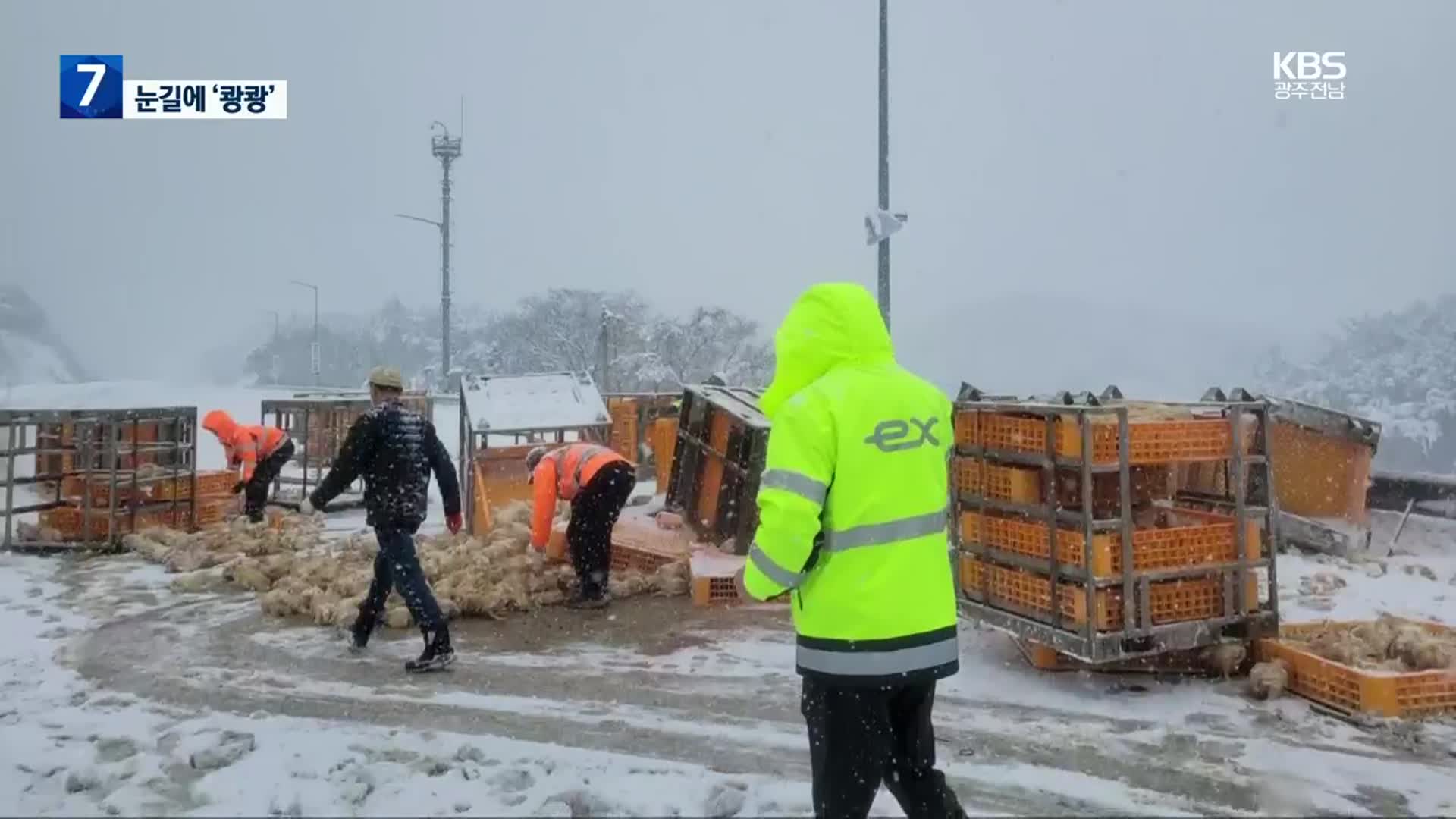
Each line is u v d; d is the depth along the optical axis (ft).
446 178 145.28
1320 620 24.91
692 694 20.03
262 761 15.92
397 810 14.25
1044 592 20.65
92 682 20.74
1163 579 19.80
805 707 11.34
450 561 29.22
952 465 23.00
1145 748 17.07
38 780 15.42
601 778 15.44
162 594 28.71
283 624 25.43
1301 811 14.65
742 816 14.19
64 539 35.60
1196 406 21.16
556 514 33.40
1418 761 16.47
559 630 25.00
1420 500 37.73
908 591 11.00
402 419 21.36
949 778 15.81
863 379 11.32
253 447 38.09
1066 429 19.80
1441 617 25.93
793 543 10.50
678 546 31.50
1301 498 35.73
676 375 142.31
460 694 20.01
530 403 38.04
